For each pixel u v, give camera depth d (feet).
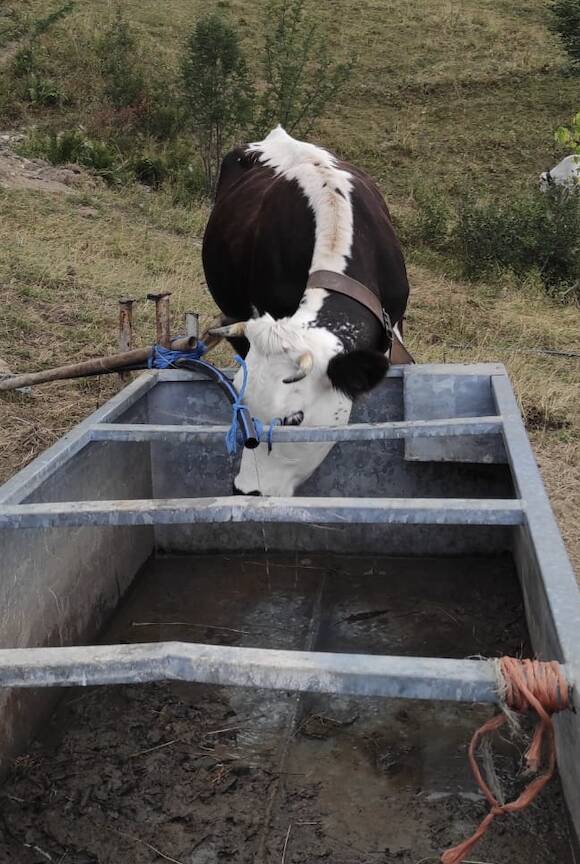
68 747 8.25
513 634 10.07
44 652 5.64
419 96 51.72
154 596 11.44
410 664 5.20
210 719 8.69
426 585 11.46
